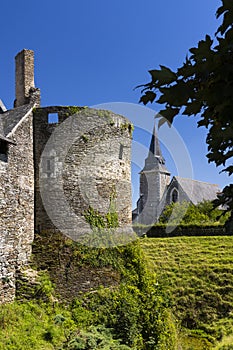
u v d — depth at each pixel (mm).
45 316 10492
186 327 14930
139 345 9977
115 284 12055
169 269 18547
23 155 12305
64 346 9086
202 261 19234
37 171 13141
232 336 13820
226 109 1667
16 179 11758
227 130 1732
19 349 8484
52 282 11773
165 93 1645
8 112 13969
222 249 20953
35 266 12078
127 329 10039
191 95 1629
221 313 15555
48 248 12406
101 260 12391
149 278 12648
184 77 1649
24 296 11039
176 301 16172
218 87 1595
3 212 10922
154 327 10680
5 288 10711
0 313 9805
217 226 24375
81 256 12281
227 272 17906
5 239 10945
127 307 10609
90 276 12047
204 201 29750
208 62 1583
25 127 12562
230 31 1617
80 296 11641
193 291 16734
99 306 11156
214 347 13062
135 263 12844
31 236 12523
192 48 1625
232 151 2006
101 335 9430
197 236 23969
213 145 1981
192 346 13000
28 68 14453
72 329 10000
